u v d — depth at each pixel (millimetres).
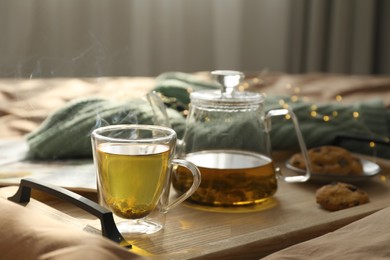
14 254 631
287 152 1207
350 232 716
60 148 1064
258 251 768
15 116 1306
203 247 747
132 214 792
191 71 2482
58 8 2168
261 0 2604
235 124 922
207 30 2486
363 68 2650
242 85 1552
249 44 2607
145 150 792
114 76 2295
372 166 1097
